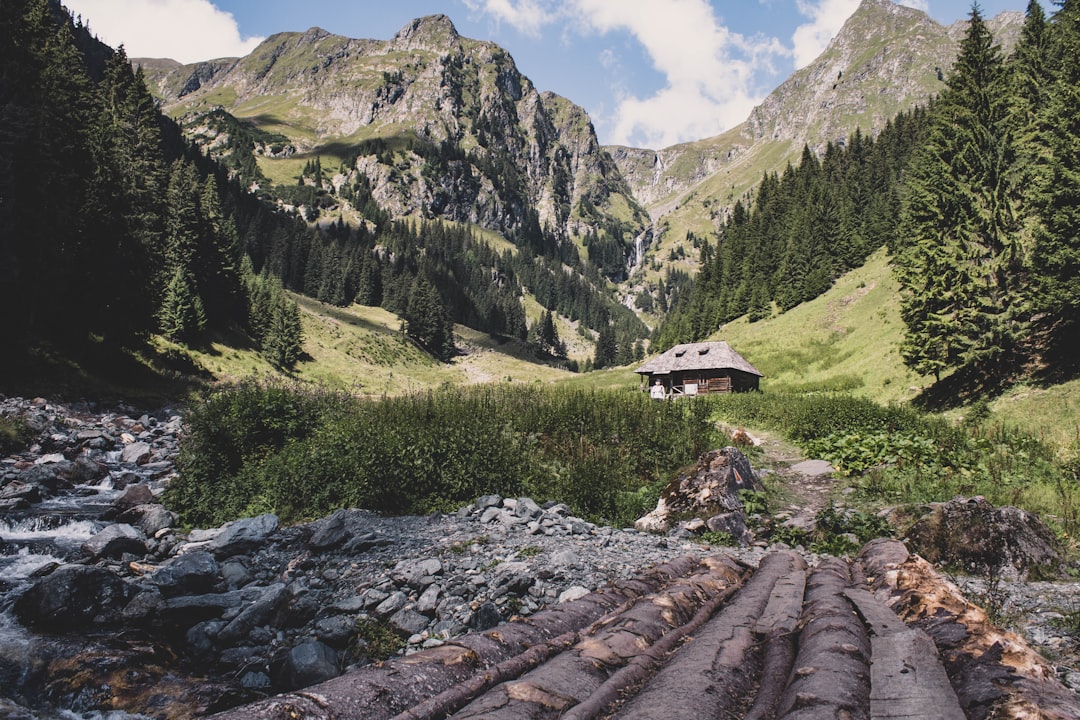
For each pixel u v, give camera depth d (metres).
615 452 14.44
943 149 27.09
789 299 71.62
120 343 38.25
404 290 158.12
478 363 134.88
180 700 4.88
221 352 62.81
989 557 7.33
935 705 2.52
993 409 21.42
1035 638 5.04
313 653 5.33
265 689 5.15
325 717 3.00
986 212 24.19
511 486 11.92
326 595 7.13
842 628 3.71
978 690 2.69
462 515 10.45
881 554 6.12
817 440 16.92
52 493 13.72
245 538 9.22
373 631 6.09
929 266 25.80
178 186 65.81
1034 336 23.77
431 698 3.23
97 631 5.98
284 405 14.45
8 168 29.97
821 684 2.84
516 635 4.38
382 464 11.52
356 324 122.31
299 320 86.56
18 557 8.72
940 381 27.58
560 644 4.14
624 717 2.80
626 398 19.05
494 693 3.13
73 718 4.64
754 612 4.62
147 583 7.20
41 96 33.88
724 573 6.49
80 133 36.53
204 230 69.50
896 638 3.45
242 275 85.31
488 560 7.77
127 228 38.41
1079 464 12.04
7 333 29.23
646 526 10.45
